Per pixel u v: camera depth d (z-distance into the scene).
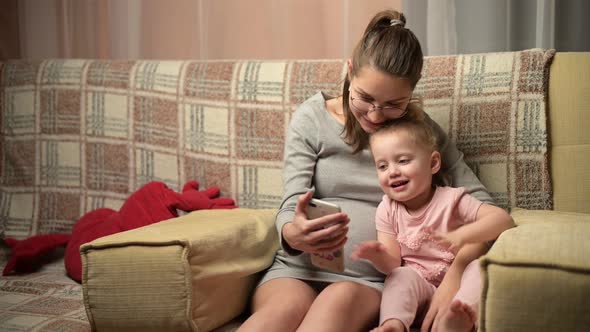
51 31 2.38
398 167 1.39
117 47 2.30
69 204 2.00
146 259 1.26
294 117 1.59
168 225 1.43
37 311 1.45
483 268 1.08
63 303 1.51
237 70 1.85
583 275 1.01
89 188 1.99
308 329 1.18
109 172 1.97
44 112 2.01
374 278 1.45
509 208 1.61
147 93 1.93
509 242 1.11
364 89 1.33
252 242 1.48
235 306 1.41
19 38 2.41
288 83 1.79
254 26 2.21
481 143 1.63
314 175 1.54
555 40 1.92
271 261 1.53
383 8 2.05
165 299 1.26
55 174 2.01
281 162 1.79
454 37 1.98
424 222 1.41
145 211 1.79
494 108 1.62
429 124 1.54
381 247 1.34
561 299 1.02
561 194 1.59
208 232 1.34
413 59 1.33
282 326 1.23
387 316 1.25
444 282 1.32
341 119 1.55
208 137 1.86
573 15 1.90
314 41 2.15
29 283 1.69
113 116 1.96
